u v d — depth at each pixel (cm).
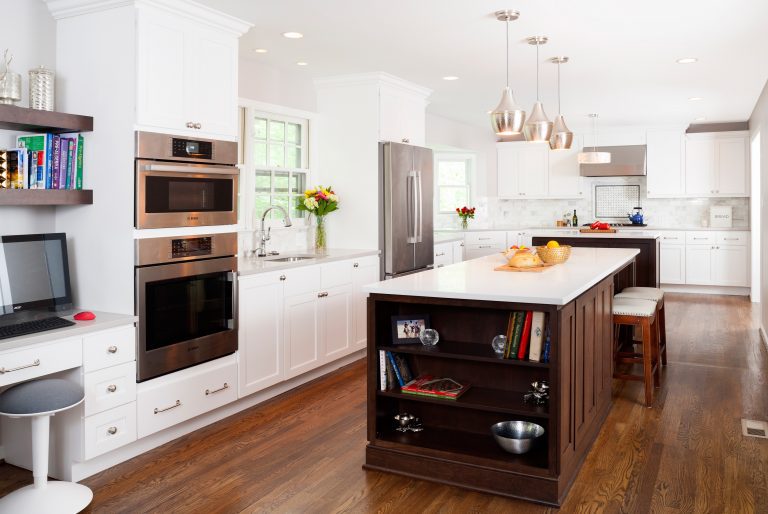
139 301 321
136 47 318
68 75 340
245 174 486
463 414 317
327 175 561
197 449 333
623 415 384
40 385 261
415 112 600
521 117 365
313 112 556
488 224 1023
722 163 901
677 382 455
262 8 373
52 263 316
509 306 275
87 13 331
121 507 268
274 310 415
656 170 934
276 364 419
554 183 992
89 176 335
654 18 398
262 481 293
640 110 787
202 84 358
